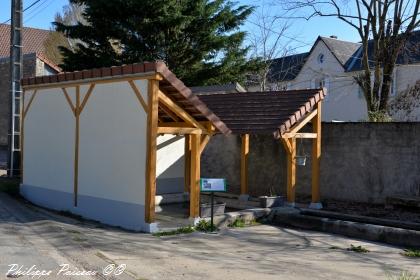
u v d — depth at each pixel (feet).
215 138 53.67
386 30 56.59
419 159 41.70
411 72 87.35
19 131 56.39
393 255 28.78
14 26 55.16
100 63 77.46
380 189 43.65
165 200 44.37
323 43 110.11
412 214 39.09
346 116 102.89
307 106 40.98
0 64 101.86
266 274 22.59
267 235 33.58
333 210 41.19
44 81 42.04
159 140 44.57
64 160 39.99
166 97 32.55
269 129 39.06
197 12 79.56
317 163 42.86
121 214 34.04
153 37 78.07
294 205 41.96
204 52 81.92
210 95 48.21
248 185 51.52
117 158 34.42
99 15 77.82
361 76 63.98
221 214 36.60
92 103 36.70
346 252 29.12
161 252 26.04
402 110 73.00
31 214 37.32
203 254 26.43
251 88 111.45
